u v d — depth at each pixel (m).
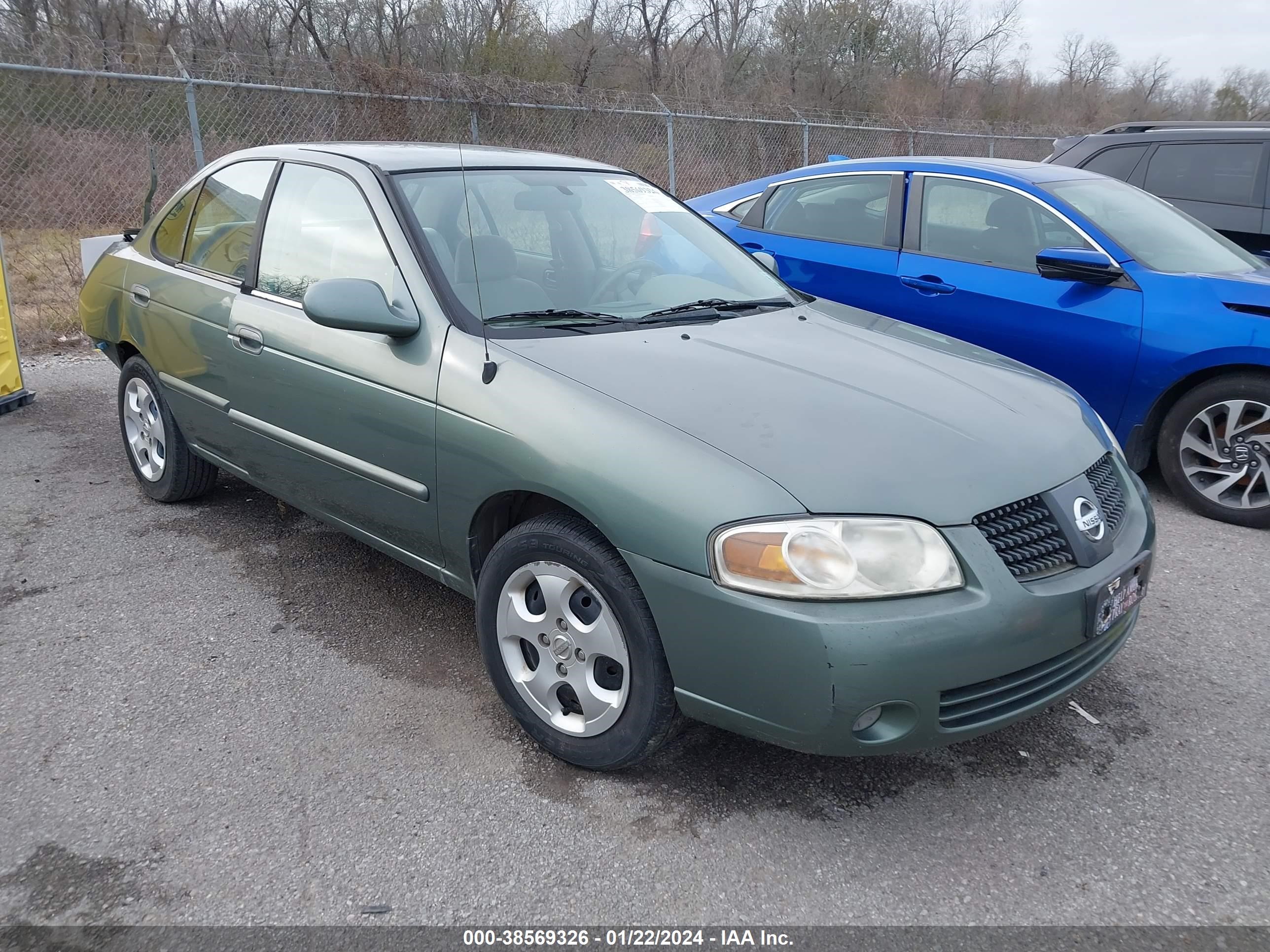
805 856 2.34
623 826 2.43
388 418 2.90
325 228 3.33
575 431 2.44
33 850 2.29
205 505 4.50
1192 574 3.99
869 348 3.09
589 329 2.93
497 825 2.42
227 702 2.93
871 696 2.12
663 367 2.68
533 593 2.67
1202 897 2.22
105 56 9.66
